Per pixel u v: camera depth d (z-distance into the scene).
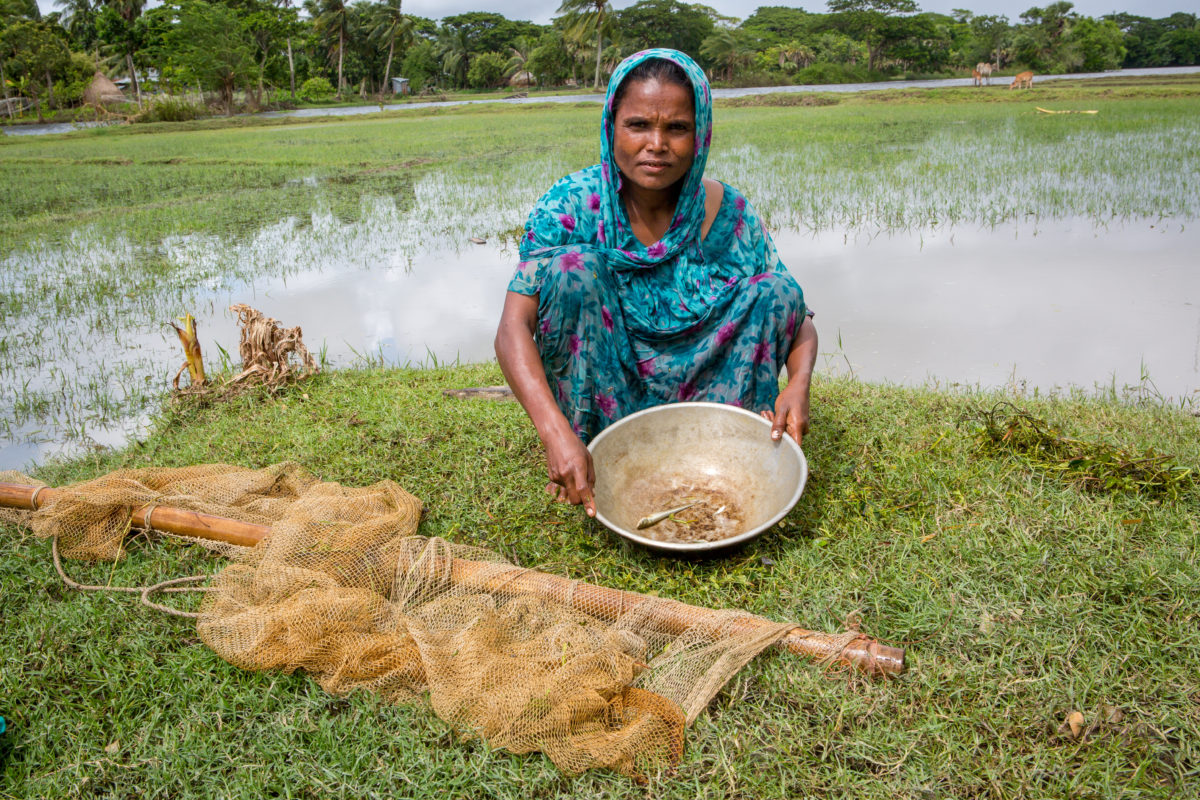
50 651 2.46
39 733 2.19
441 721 2.17
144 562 2.91
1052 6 84.44
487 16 98.12
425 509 3.22
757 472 2.94
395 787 2.00
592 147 20.38
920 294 6.79
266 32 64.88
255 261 9.00
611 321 2.92
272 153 22.03
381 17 71.88
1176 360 5.14
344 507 2.96
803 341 3.07
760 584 2.65
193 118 46.34
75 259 9.36
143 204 13.33
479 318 6.88
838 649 2.26
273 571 2.62
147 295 7.77
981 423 3.64
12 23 55.28
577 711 2.06
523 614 2.47
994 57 85.44
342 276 8.30
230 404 4.64
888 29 79.50
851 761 2.02
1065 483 3.07
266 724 2.20
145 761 2.10
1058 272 7.26
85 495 3.01
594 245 3.01
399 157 19.84
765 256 3.24
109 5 60.28
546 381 2.78
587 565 2.80
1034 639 2.30
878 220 9.66
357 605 2.48
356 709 2.21
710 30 79.12
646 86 2.75
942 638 2.34
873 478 3.23
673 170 2.83
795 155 16.28
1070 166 12.88
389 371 5.30
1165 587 2.44
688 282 3.04
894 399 4.19
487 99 68.06
